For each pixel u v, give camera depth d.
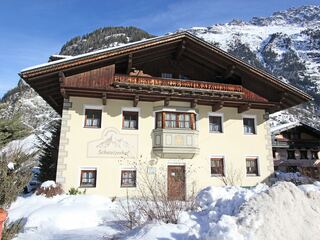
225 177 16.36
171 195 8.05
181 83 16.27
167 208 6.83
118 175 14.86
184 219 5.90
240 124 17.55
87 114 15.49
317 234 4.85
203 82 16.67
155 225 5.75
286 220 4.90
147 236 5.23
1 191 5.10
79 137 14.88
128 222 7.70
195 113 16.59
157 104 16.25
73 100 15.27
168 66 17.73
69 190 13.95
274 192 5.35
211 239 4.41
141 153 15.46
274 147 28.94
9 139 5.76
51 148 17.52
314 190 5.83
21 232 8.04
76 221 9.02
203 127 16.81
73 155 14.58
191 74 18.02
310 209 5.33
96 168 14.70
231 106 17.52
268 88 18.22
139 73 17.11
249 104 16.89
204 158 16.36
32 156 5.71
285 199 5.25
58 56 16.86
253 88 17.98
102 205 11.25
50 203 11.52
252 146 17.42
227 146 16.95
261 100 17.55
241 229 4.56
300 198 5.42
